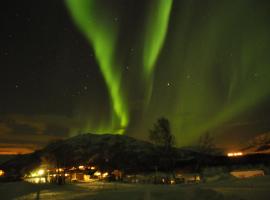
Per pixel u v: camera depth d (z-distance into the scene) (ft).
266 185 63.46
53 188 92.79
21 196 73.61
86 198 55.62
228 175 118.83
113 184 120.57
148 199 46.24
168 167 179.01
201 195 45.57
